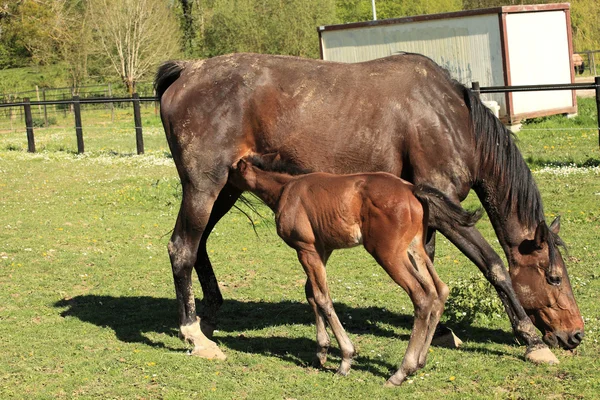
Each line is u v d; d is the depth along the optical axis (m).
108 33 37.16
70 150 20.66
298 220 5.52
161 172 15.86
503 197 5.98
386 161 6.01
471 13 19.97
